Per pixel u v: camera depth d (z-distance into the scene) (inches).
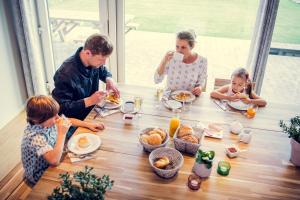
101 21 125.9
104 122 73.0
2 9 118.3
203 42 135.9
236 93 88.4
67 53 143.3
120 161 59.4
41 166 62.8
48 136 62.5
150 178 55.1
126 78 142.4
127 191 51.7
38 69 133.8
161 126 71.9
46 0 130.0
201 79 97.0
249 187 54.1
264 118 78.4
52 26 137.7
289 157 63.4
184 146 61.6
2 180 91.2
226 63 138.3
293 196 52.6
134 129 70.5
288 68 127.6
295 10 110.6
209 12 127.8
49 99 60.4
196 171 56.1
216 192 52.4
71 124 69.5
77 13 130.3
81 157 60.1
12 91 128.6
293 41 118.6
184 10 129.0
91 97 75.8
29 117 59.2
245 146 66.3
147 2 126.6
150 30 135.7
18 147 108.7
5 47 121.9
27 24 122.1
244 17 123.0
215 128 71.9
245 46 127.0
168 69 97.2
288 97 129.6
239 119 77.4
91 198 41.5
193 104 84.0
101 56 74.0
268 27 105.3
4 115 124.3
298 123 61.4
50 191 51.0
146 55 144.6
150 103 83.7
